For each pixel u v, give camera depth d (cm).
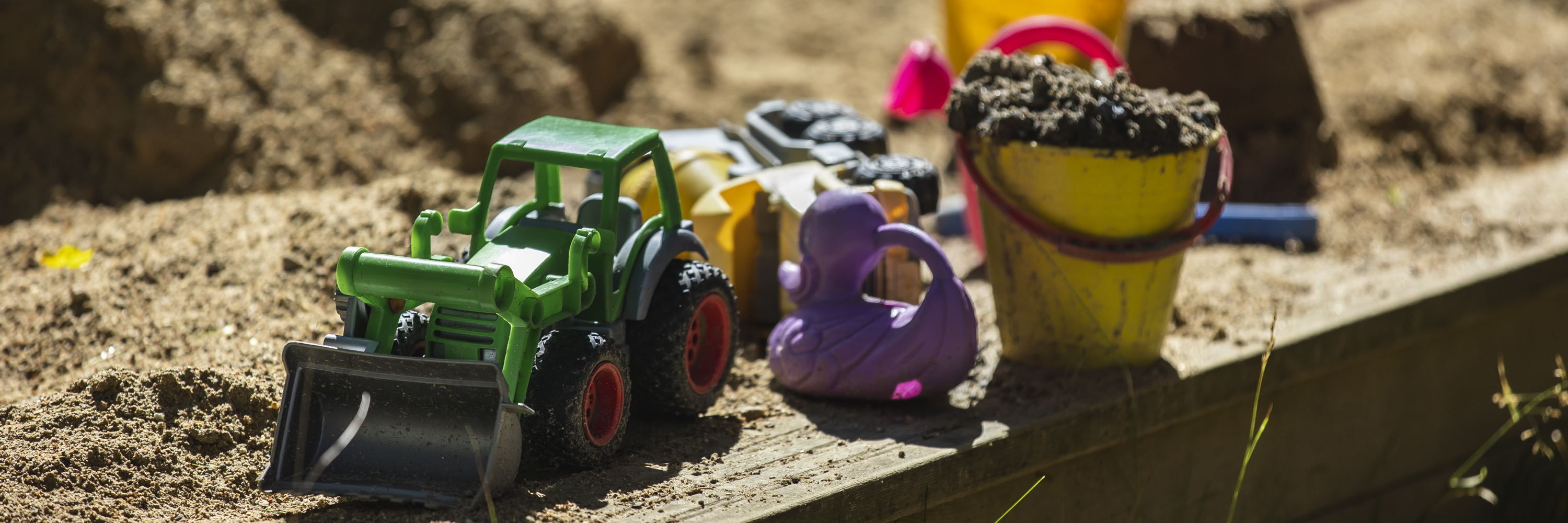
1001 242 288
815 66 721
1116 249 275
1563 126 552
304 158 483
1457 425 398
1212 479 324
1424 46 604
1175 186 273
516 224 247
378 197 373
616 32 624
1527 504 417
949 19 453
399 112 529
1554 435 415
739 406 279
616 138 244
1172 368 299
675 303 253
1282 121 468
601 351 233
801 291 281
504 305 209
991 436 259
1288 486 347
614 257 244
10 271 353
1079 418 275
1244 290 361
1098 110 269
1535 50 619
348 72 529
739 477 237
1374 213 442
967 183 378
